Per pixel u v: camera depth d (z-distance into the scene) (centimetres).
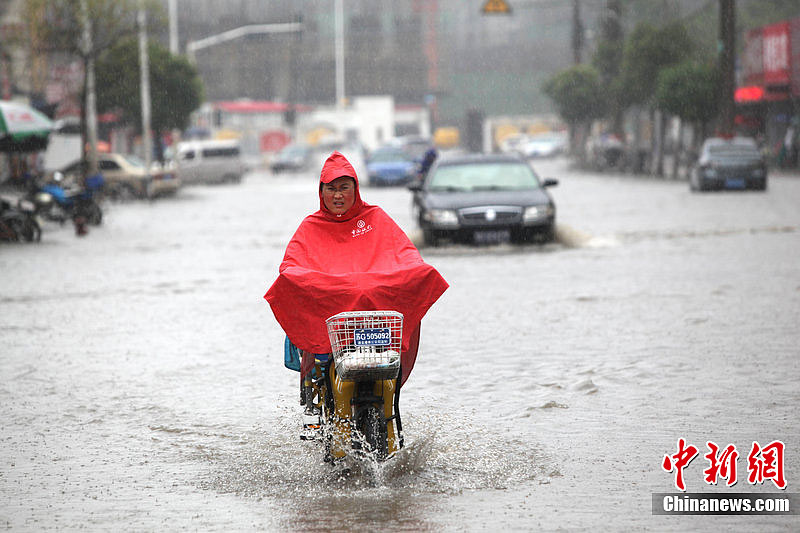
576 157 16475
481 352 2284
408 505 1295
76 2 8244
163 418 1780
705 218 5738
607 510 1265
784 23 12294
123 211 8269
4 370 2223
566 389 1906
